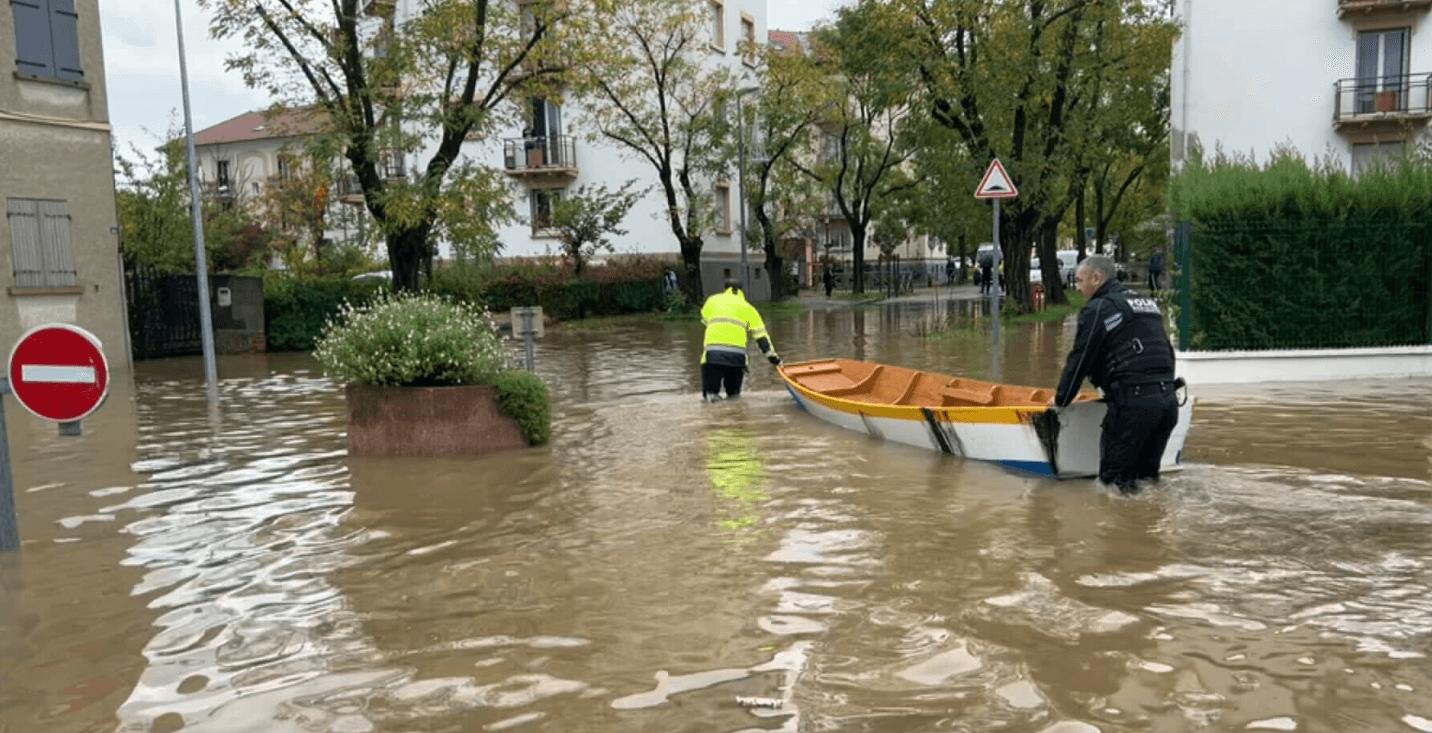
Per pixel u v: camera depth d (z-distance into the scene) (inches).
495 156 1470.2
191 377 670.5
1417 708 127.2
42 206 682.8
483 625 169.2
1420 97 937.5
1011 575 188.1
